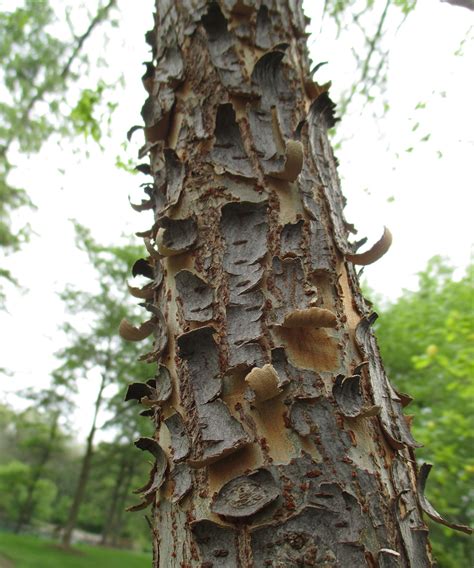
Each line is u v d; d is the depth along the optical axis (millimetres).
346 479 341
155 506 388
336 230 457
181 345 383
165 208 466
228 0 542
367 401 388
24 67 1586
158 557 369
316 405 364
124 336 510
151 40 615
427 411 2424
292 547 315
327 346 391
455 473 2117
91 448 5949
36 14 1590
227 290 404
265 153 459
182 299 413
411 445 397
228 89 491
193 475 356
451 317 1998
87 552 5559
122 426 6164
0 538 5328
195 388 376
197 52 523
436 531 2514
